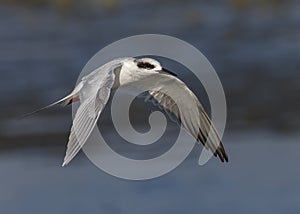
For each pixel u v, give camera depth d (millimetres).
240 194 16062
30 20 31078
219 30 29469
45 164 17641
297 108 21203
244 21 30953
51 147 18656
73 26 30422
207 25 30234
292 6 33156
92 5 33406
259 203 15641
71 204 15852
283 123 20078
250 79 23734
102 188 16484
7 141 19062
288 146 18406
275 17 31609
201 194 16078
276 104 21562
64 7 32938
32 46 27391
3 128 19922
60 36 28734
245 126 19969
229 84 23359
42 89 22906
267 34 28812
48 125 20062
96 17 31734
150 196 16125
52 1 33375
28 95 22438
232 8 33094
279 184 16469
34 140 19109
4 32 29391
